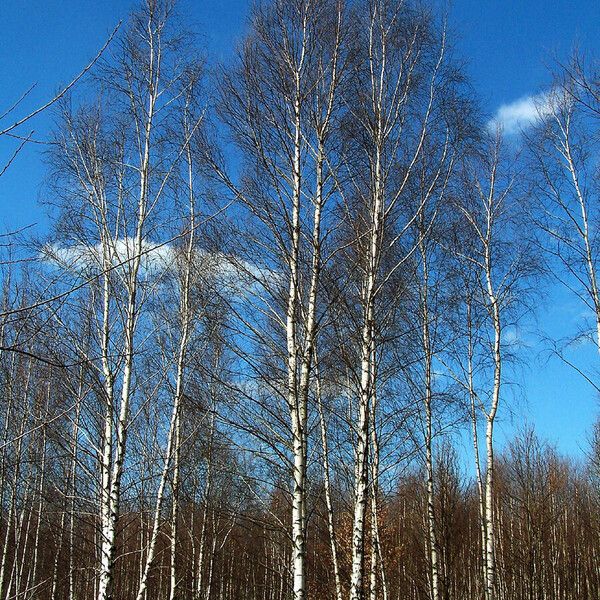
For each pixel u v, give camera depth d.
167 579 24.83
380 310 12.08
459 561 28.95
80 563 17.95
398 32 11.50
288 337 10.23
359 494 10.15
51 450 15.37
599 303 12.37
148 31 13.84
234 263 10.64
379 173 11.09
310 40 11.26
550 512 27.69
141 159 13.57
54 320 12.12
